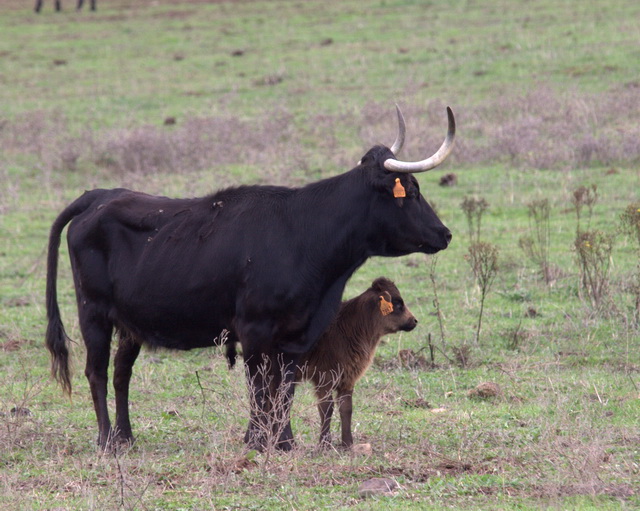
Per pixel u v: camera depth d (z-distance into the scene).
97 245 29.58
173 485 24.75
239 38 122.75
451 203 61.09
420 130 75.25
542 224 54.00
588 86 85.12
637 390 32.19
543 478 24.38
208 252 28.06
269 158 72.50
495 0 130.62
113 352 40.09
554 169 67.06
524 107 79.88
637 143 67.38
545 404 30.75
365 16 129.62
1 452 27.73
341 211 28.12
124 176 71.69
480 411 31.00
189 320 28.55
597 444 25.56
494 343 39.19
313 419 31.16
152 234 28.95
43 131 84.44
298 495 23.62
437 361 37.50
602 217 55.78
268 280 27.47
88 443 29.19
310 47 113.69
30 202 67.81
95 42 127.62
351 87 94.12
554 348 38.06
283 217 28.17
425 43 108.62
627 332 37.69
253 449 26.95
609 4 119.38
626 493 23.19
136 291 28.70
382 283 29.44
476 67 96.19
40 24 145.12
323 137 78.06
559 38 103.31
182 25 135.25
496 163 69.69
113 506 22.98
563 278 46.62
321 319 28.19
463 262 50.97
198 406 32.91
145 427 30.66
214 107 89.38
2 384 35.66
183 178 69.31
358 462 26.33
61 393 35.06
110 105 94.81
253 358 27.69
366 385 34.84
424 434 28.78
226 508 22.84
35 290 50.12
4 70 113.69
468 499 23.19
